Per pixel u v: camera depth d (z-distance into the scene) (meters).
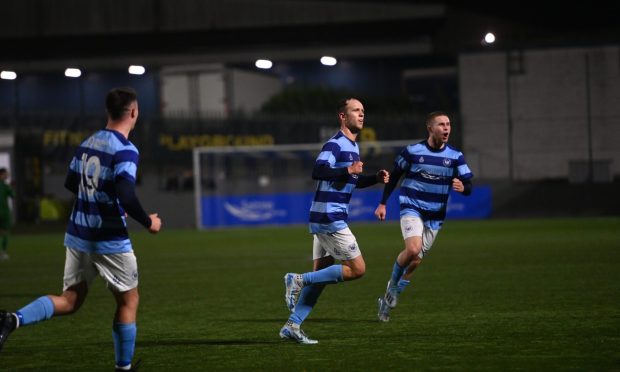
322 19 159.00
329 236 24.00
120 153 18.36
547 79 107.06
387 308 27.62
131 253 19.00
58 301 18.97
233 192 102.19
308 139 111.75
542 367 19.58
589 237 63.53
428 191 28.20
